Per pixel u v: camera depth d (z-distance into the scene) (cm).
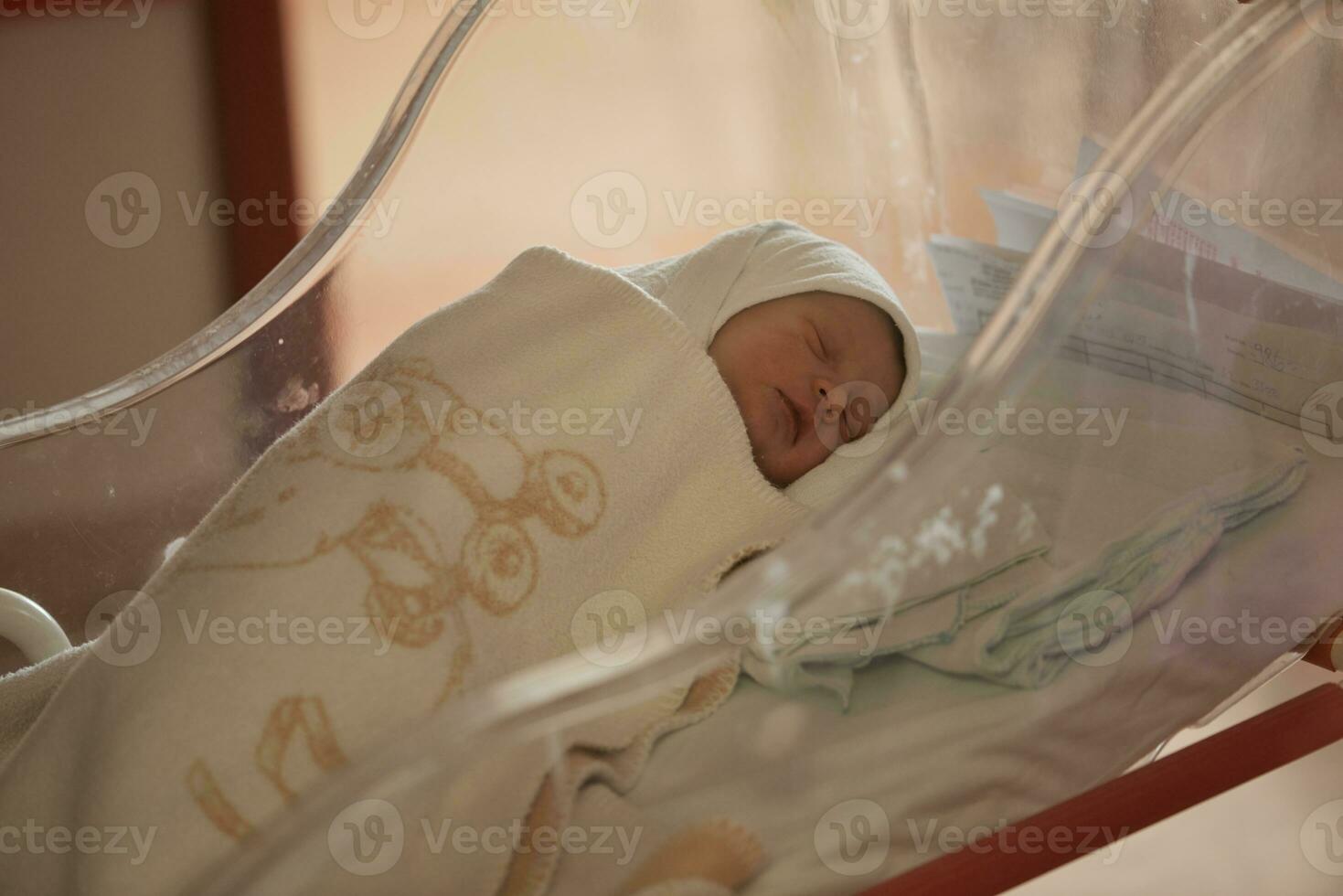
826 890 77
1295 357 103
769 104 139
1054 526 85
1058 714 88
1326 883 109
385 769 64
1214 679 99
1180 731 104
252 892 61
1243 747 99
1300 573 100
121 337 228
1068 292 81
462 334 103
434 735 66
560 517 98
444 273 130
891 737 81
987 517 80
